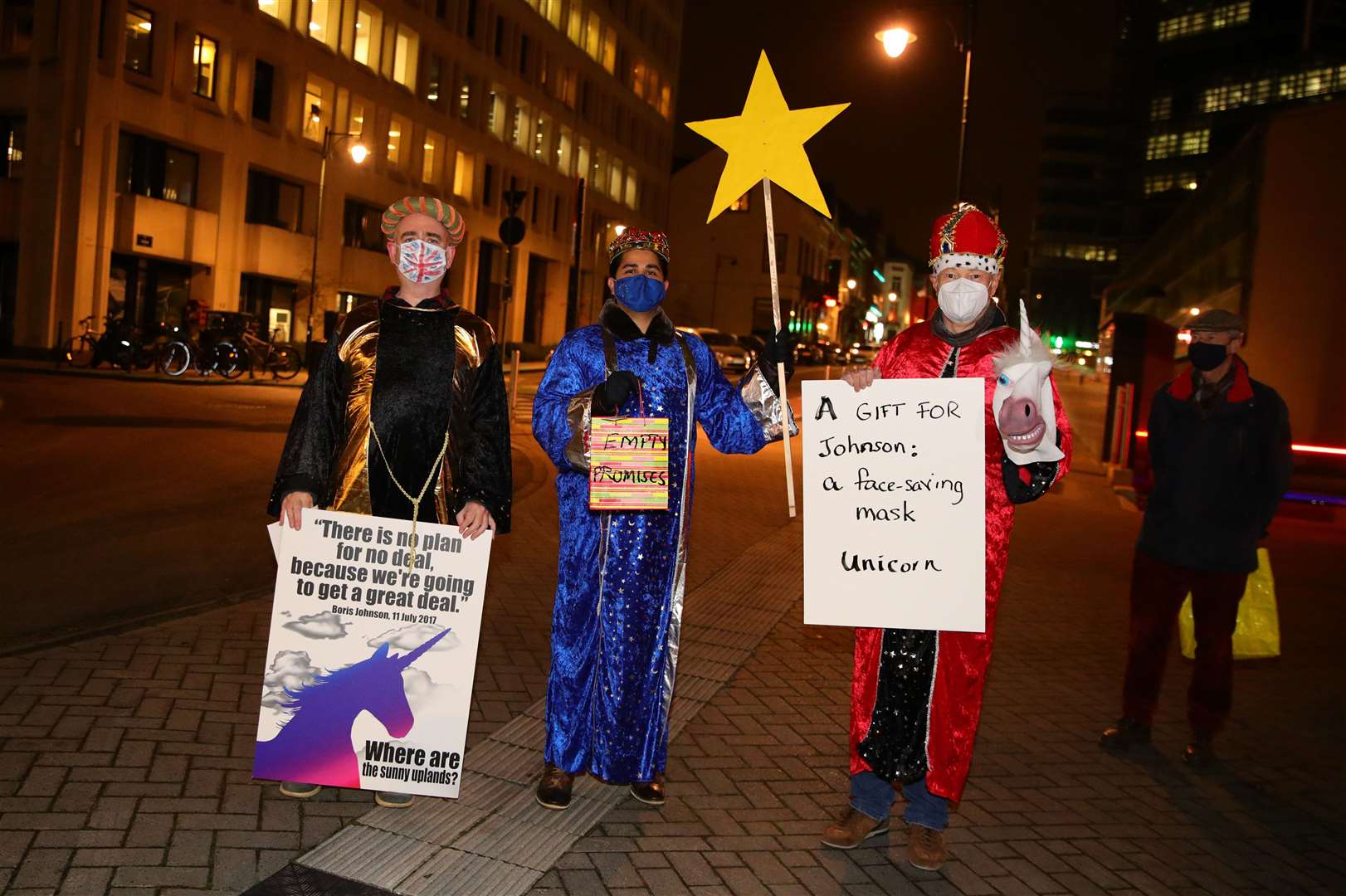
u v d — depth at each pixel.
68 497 9.14
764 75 3.77
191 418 15.65
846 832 3.60
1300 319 16.73
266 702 3.47
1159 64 95.56
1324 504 13.34
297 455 3.49
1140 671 4.79
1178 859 3.69
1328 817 4.15
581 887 3.16
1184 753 4.72
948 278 3.54
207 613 5.79
